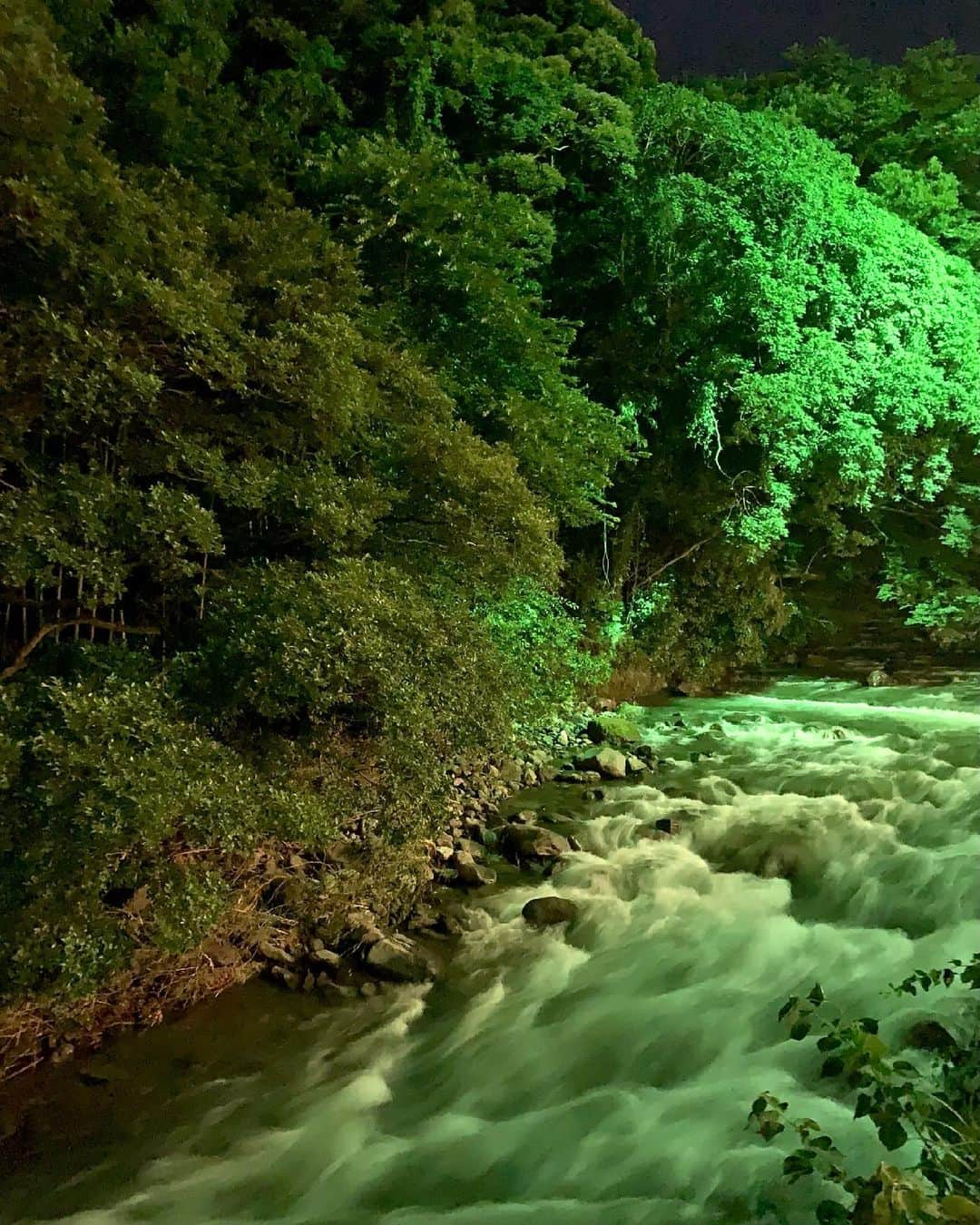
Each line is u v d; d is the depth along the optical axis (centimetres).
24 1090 472
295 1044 526
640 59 1708
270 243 721
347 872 620
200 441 617
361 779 608
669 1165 420
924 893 680
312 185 991
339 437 695
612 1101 475
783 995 558
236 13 1188
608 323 1453
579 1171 425
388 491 710
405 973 592
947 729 1241
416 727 571
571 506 1090
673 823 843
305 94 1150
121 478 564
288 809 518
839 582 1934
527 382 1070
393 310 925
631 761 1052
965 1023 491
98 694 496
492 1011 561
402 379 764
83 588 639
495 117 1326
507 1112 472
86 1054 504
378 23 1304
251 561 665
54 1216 400
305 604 569
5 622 620
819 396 1299
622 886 726
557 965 611
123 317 534
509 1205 406
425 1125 463
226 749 527
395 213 955
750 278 1273
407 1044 529
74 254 495
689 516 1552
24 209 485
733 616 1662
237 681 542
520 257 1103
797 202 1288
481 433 1006
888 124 1806
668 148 1376
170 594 677
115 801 425
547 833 800
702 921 663
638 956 619
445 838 788
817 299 1337
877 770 1020
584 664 1205
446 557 787
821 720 1318
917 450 1552
